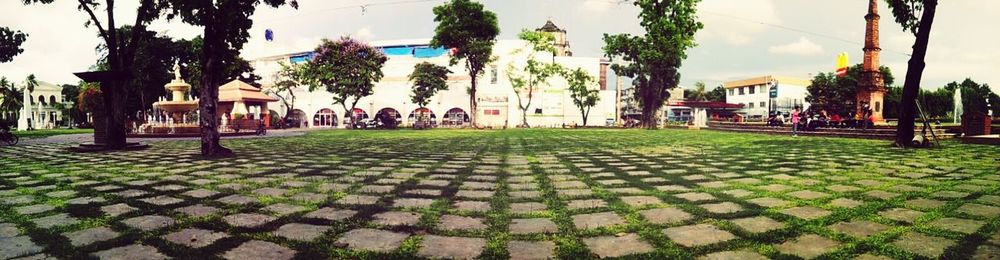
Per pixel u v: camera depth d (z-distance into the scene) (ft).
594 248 9.55
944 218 11.72
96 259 8.93
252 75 142.51
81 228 11.27
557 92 161.99
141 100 121.90
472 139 58.13
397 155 32.76
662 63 106.93
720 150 35.83
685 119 200.34
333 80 119.85
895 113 127.03
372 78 123.03
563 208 13.60
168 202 14.62
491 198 15.31
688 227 11.18
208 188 17.47
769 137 58.59
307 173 22.13
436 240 10.21
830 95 147.23
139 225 11.55
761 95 188.85
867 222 11.44
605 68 184.14
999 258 8.59
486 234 10.70
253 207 13.80
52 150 38.47
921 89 142.51
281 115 169.99
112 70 37.83
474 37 119.24
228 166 25.36
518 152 35.40
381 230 11.07
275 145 45.75
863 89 72.02
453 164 26.35
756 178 19.67
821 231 10.64
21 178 20.43
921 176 19.63
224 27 32.22
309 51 172.76
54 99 229.66
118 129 38.47
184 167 24.85
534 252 9.32
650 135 68.49
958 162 24.81
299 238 10.35
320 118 167.53
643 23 105.19
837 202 14.08
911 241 9.77
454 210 13.37
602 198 15.23
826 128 64.18
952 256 8.73
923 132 36.78
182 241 10.13
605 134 74.43
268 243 9.98
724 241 9.93
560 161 27.94
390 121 130.00
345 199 15.14
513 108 160.35
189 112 82.74
